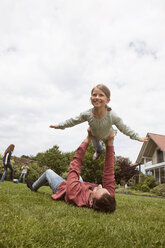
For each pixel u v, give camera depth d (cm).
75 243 155
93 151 1620
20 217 200
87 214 259
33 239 151
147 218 284
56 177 397
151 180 2097
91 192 321
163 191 1591
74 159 356
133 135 356
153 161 2778
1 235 149
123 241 171
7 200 299
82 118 366
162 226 244
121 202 477
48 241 153
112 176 364
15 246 139
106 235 181
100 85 332
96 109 335
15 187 561
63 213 247
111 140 375
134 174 2480
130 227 213
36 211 241
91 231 185
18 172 1576
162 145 2481
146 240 178
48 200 342
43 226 181
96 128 356
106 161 368
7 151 937
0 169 1506
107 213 282
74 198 321
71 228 187
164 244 174
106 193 293
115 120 353
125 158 2670
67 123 373
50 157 2534
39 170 1684
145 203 511
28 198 338
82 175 1570
